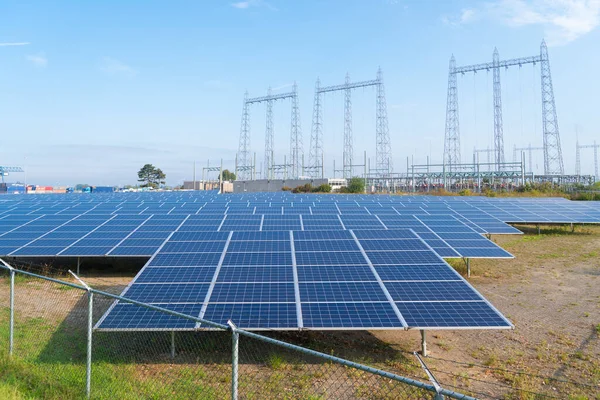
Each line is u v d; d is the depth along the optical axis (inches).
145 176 6560.0
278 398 350.6
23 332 493.7
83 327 518.6
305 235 689.6
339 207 1425.9
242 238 676.1
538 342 485.7
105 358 423.2
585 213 1441.9
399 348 468.1
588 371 410.6
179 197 2222.0
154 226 959.0
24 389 347.3
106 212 1191.6
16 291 695.7
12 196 2272.4
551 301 645.3
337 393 362.0
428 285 480.4
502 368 418.6
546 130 3683.6
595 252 1058.7
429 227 966.4
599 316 573.9
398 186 4542.3
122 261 877.2
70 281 773.3
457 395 205.5
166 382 375.2
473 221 1197.1
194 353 441.1
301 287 477.4
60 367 390.3
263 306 435.5
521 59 3786.9
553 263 923.4
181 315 307.0
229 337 479.5
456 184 4215.1
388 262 552.7
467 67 3941.9
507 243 1214.9
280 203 1577.3
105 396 335.3
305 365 416.8
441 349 466.9
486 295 679.7
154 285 489.1
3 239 869.2
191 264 552.4
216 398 346.3
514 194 2847.0
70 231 918.4
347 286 479.2
